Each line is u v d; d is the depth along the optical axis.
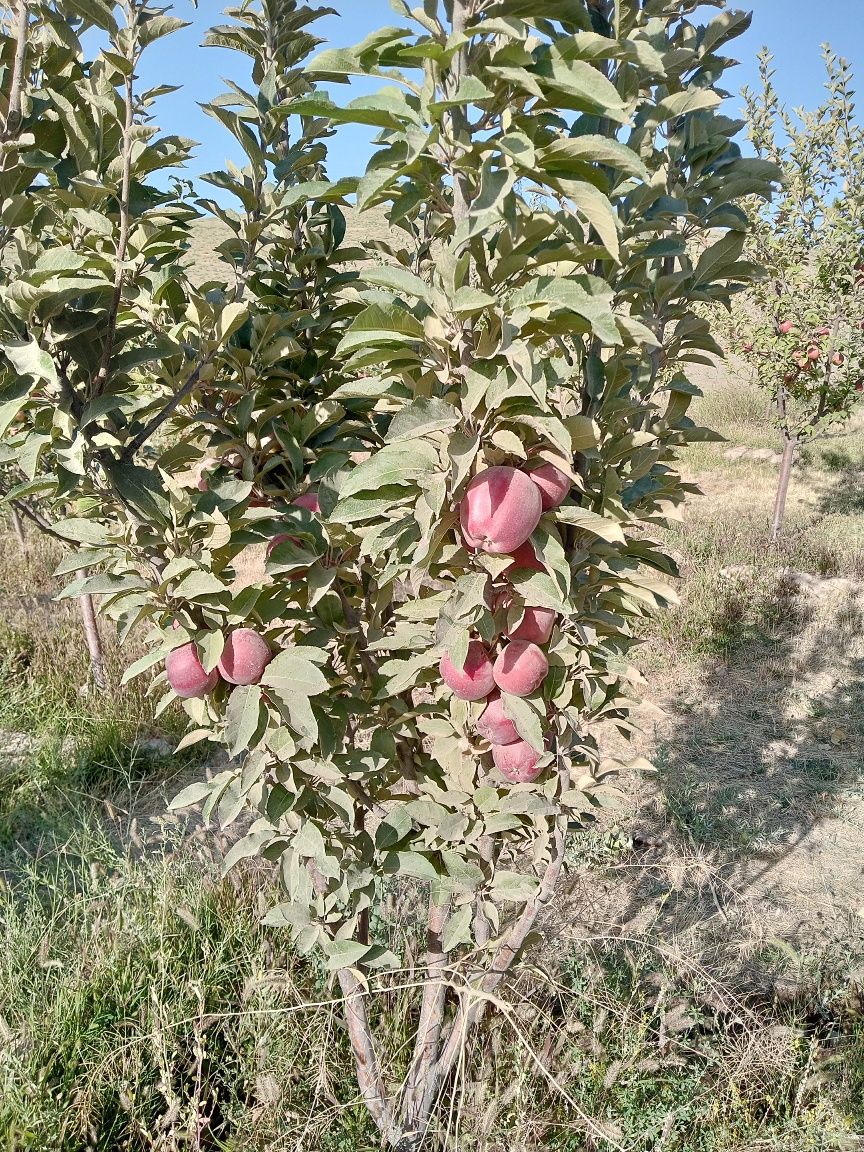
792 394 9.34
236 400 2.31
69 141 1.78
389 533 1.90
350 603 2.63
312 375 2.50
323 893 2.55
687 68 2.19
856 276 8.98
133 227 1.79
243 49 2.40
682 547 9.16
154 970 3.27
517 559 1.79
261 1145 2.65
